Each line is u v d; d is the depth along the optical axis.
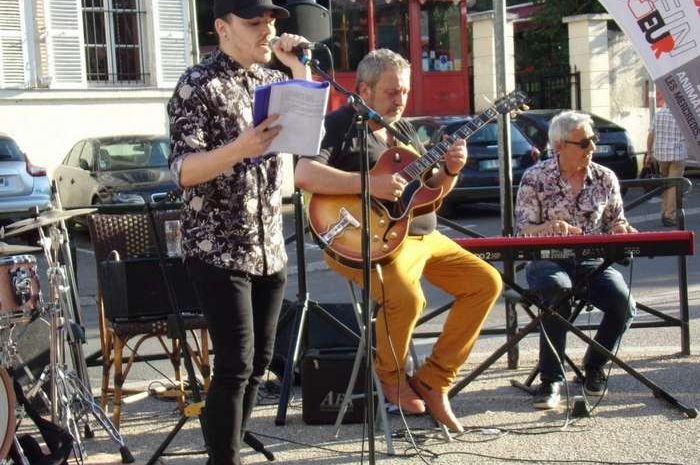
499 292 5.51
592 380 6.11
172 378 7.02
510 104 5.38
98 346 8.26
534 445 5.31
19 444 4.81
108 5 18.66
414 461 5.12
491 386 6.43
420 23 22.55
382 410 5.29
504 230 6.83
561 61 25.06
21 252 5.09
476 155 14.91
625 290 6.07
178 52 19.20
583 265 6.13
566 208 6.29
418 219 5.45
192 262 4.43
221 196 4.38
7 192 14.47
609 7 5.50
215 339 4.44
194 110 4.33
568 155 6.21
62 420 5.22
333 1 21.45
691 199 17.02
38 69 17.98
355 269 5.30
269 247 4.52
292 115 4.01
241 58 4.43
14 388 4.83
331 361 5.76
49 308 5.22
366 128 4.54
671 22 5.38
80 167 15.30
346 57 21.61
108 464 5.21
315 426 5.79
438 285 5.57
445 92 22.98
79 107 18.31
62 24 18.08
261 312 4.66
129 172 14.81
